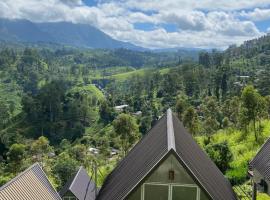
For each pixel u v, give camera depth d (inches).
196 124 3476.9
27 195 820.6
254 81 7273.6
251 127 3142.2
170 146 711.1
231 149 2444.6
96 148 5339.6
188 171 713.0
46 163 3909.9
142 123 6043.3
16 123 7593.5
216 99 6269.7
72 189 1840.6
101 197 944.9
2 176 3403.1
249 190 1652.3
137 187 719.7
